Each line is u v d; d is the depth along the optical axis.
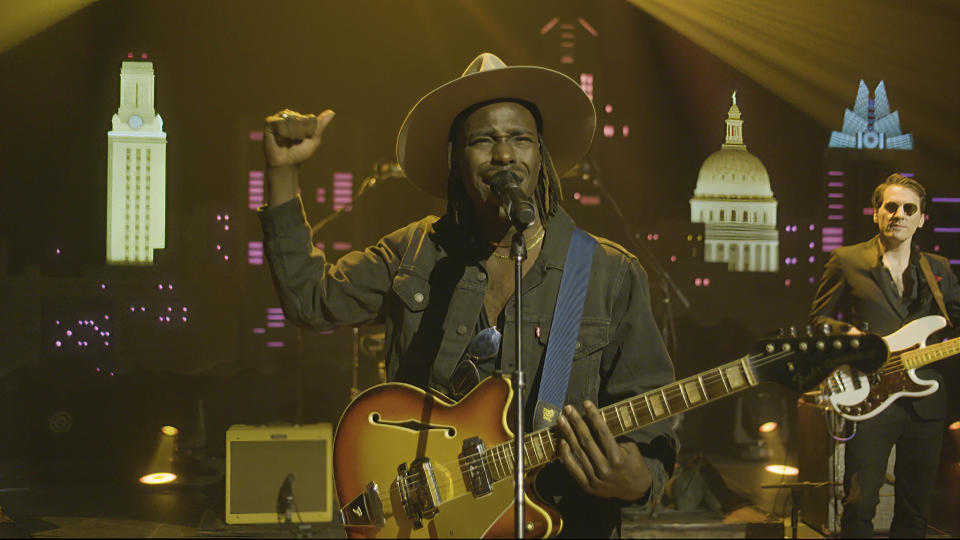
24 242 10.05
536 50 11.68
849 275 4.67
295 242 2.44
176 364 9.83
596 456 2.24
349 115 12.26
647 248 7.31
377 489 2.48
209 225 11.30
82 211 10.19
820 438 5.26
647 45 11.62
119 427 7.85
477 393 2.48
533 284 2.57
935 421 4.43
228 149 11.70
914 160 9.67
